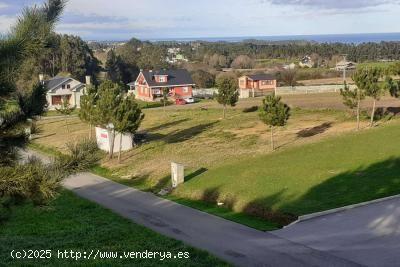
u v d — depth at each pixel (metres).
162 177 24.16
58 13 5.78
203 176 22.72
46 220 17.31
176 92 67.62
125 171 26.59
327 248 13.01
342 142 25.56
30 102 6.20
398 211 15.43
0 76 5.62
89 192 22.52
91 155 6.32
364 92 29.20
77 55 84.00
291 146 27.05
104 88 33.00
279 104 26.42
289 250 13.14
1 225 6.40
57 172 5.93
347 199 16.88
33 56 5.83
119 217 17.89
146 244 14.04
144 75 68.25
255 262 12.46
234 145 29.75
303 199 17.42
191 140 32.88
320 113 38.94
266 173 21.22
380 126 29.45
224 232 15.37
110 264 11.91
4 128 6.14
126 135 31.89
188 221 17.02
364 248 12.77
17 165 5.94
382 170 19.83
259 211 17.03
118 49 117.31
